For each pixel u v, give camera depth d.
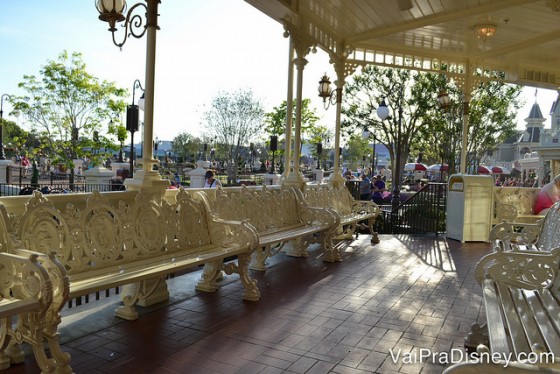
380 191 16.06
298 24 7.09
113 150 19.77
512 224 5.06
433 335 3.76
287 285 5.23
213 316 4.08
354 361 3.21
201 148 43.84
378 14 7.25
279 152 30.33
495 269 3.38
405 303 4.64
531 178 27.08
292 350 3.37
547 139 14.08
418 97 20.34
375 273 5.95
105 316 4.00
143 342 3.44
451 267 6.43
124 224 3.72
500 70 10.23
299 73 7.30
